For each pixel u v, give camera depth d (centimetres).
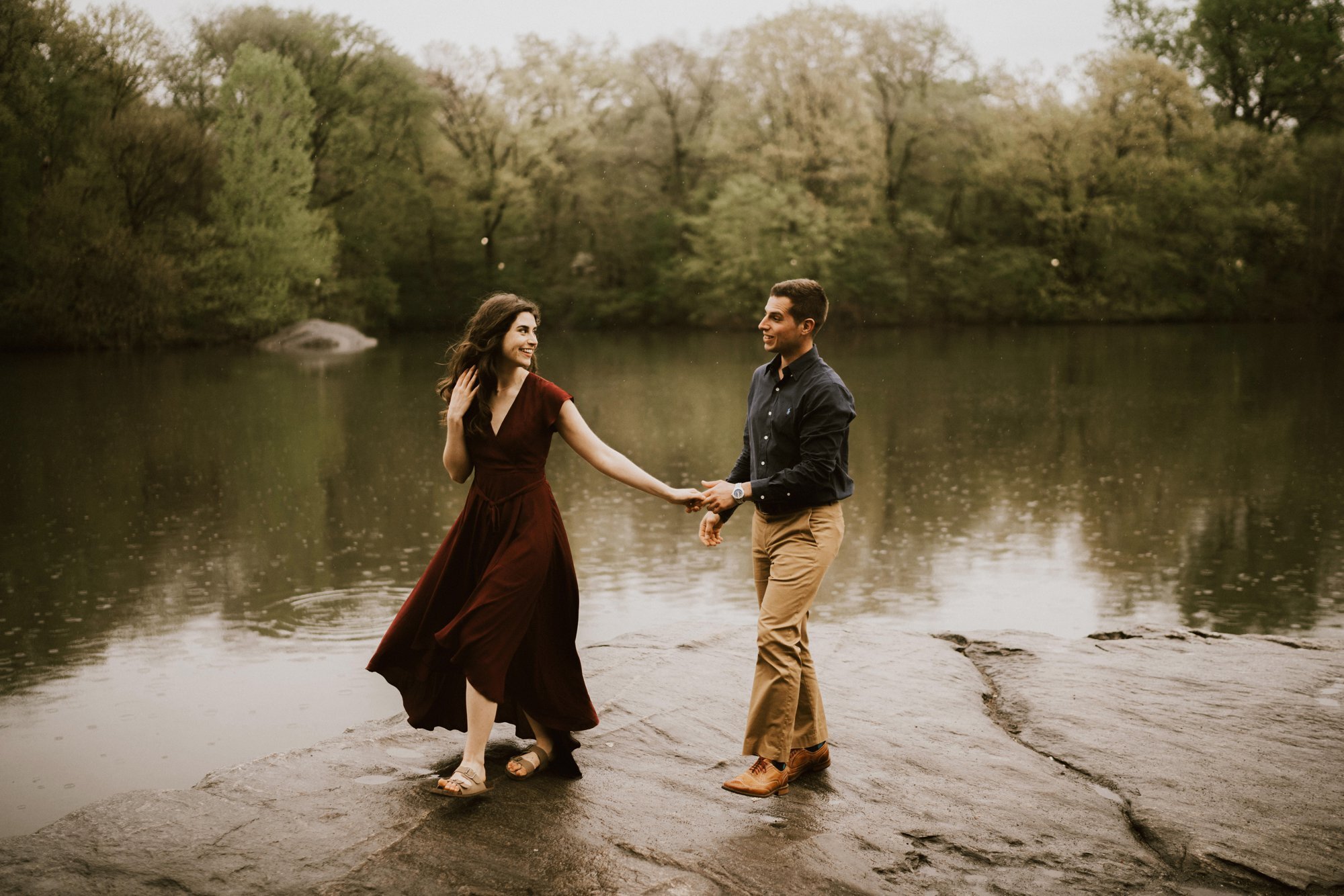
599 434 2380
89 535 1442
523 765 325
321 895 255
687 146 5681
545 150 5497
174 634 1005
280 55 4688
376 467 1975
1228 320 5516
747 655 463
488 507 317
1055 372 3559
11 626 1031
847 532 1488
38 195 3931
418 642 322
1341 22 5378
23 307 3941
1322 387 3070
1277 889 281
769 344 336
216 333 4641
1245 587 1205
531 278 5847
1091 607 1136
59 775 679
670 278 5812
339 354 4450
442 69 5381
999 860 290
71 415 2605
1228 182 5134
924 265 5500
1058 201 5128
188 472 1920
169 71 4322
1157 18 5659
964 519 1565
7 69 3781
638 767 338
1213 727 391
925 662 469
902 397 2986
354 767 328
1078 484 1820
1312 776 347
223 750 722
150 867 264
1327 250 5319
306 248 4312
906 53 5116
